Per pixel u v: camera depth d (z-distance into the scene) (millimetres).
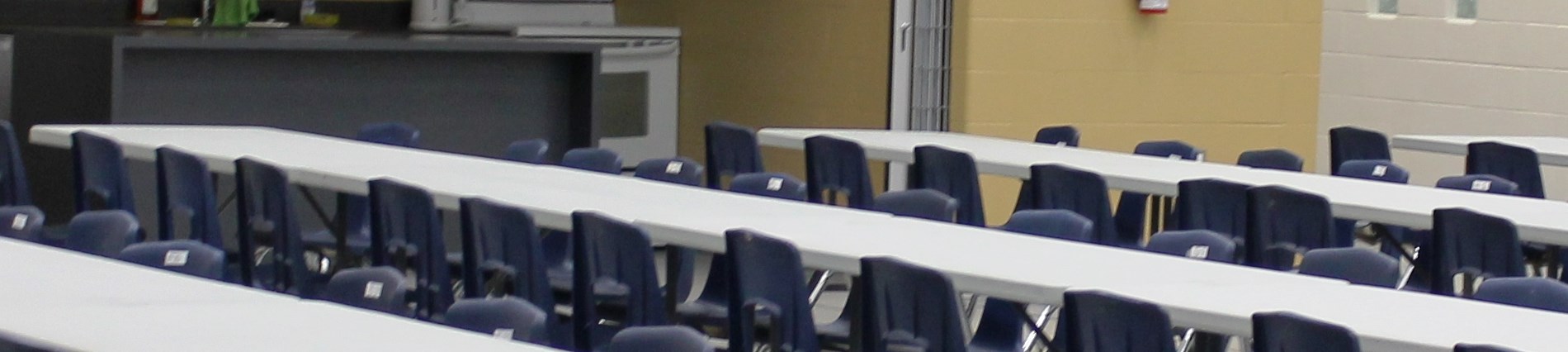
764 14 10023
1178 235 5047
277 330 3402
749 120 10148
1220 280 4320
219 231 5836
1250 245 5828
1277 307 3977
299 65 8516
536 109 9086
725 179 9875
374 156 6496
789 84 9852
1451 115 10461
